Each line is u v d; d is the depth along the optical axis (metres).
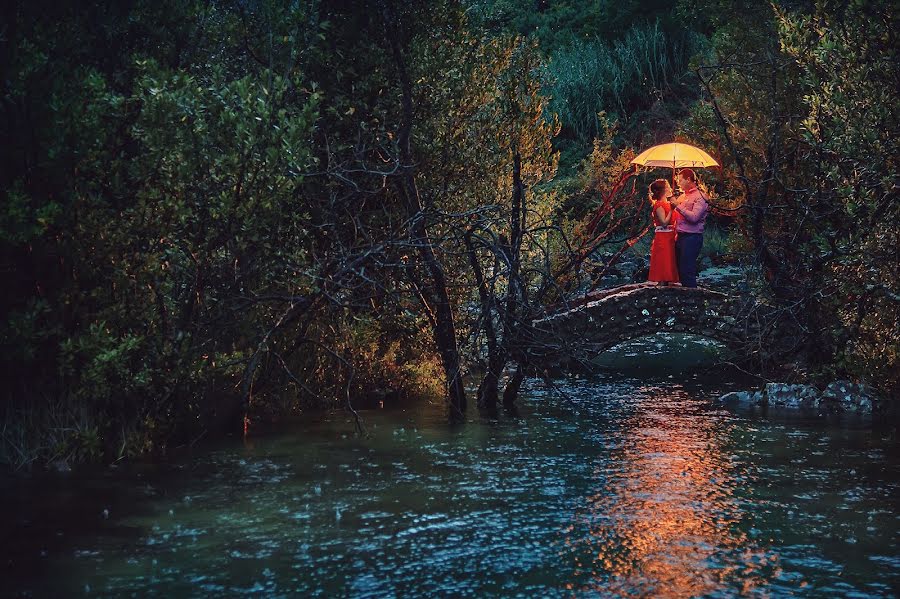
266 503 6.70
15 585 5.11
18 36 7.93
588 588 5.14
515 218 10.14
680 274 12.75
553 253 14.39
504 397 10.82
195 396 8.79
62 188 7.79
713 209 13.74
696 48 27.61
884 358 10.62
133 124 8.09
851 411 10.52
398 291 9.95
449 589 5.11
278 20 8.89
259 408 9.96
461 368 10.32
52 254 7.77
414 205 9.41
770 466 7.88
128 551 5.67
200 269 8.21
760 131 13.55
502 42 11.08
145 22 8.92
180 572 5.33
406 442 8.75
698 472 7.68
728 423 9.78
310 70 10.02
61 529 6.07
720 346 16.19
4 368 7.97
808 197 10.93
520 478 7.45
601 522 6.30
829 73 9.84
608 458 8.14
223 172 7.87
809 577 5.31
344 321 10.16
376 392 10.97
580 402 11.05
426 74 10.09
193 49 9.48
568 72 27.88
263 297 8.47
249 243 8.30
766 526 6.23
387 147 10.18
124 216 7.98
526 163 11.44
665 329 12.12
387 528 6.14
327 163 9.83
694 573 5.37
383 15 9.35
